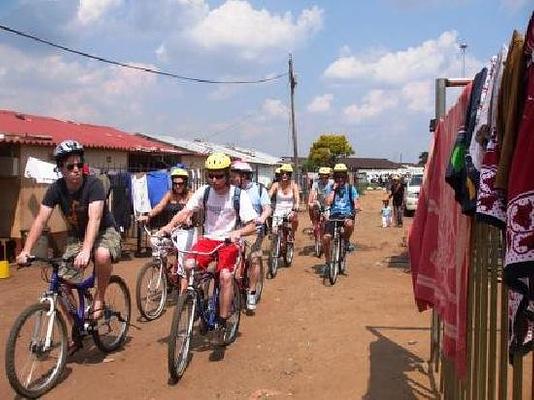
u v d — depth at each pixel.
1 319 7.73
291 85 35.12
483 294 3.16
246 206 6.00
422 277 4.32
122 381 5.34
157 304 7.57
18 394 4.84
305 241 16.38
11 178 13.08
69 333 5.73
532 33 2.10
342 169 10.02
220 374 5.51
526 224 2.07
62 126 19.84
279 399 4.91
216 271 5.90
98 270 5.59
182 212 6.41
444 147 3.91
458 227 3.39
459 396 3.82
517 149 2.11
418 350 6.06
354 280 10.20
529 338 2.47
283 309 8.00
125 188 13.48
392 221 24.33
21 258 5.12
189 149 28.88
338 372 5.49
